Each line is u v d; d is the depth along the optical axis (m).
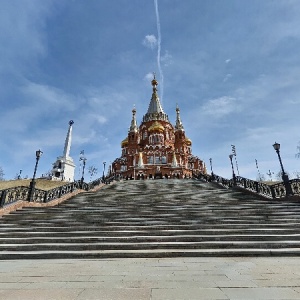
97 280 4.32
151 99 75.44
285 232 7.71
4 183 49.19
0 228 8.85
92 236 7.97
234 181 19.53
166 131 65.25
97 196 17.16
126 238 7.45
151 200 14.36
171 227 8.44
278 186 13.84
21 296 3.51
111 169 63.78
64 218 10.24
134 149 61.41
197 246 6.85
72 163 64.94
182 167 52.09
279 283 3.97
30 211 11.67
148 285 3.99
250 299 3.27
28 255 6.49
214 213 10.23
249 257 6.16
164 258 6.22
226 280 4.19
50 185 48.03
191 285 3.94
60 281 4.29
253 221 8.84
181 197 15.23
